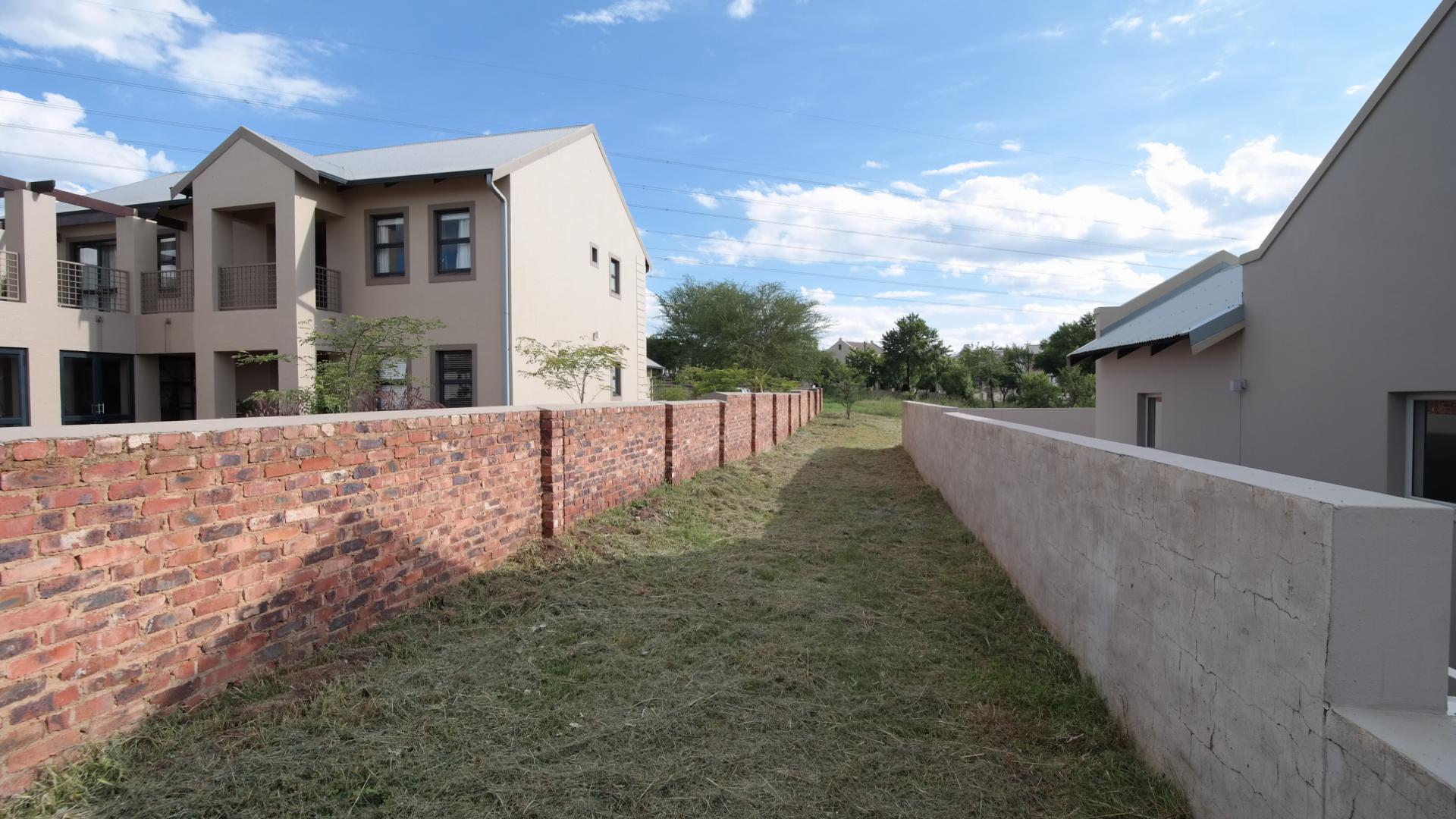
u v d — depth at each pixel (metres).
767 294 40.34
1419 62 4.39
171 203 14.48
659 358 41.88
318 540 3.64
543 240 14.79
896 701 3.44
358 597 3.92
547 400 14.97
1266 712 2.05
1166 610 2.71
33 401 13.17
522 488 5.71
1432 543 1.72
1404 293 4.57
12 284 13.22
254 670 3.27
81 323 13.95
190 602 2.97
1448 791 1.37
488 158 14.01
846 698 3.47
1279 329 5.96
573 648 3.97
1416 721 1.67
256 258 14.93
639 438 8.13
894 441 20.73
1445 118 4.23
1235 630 2.23
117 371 15.01
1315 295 5.48
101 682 2.62
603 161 17.83
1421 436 4.68
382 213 14.02
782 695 3.51
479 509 5.09
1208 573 2.40
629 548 6.18
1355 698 1.75
